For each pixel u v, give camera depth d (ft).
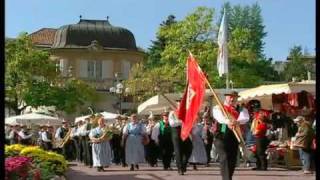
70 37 245.86
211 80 146.82
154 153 74.79
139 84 165.37
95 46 243.81
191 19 152.05
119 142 80.07
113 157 80.84
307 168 56.29
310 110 74.18
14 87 172.55
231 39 158.10
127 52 247.91
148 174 58.90
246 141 64.28
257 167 62.85
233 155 37.73
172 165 77.36
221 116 37.06
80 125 88.79
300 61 299.58
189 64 42.86
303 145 55.77
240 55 156.56
